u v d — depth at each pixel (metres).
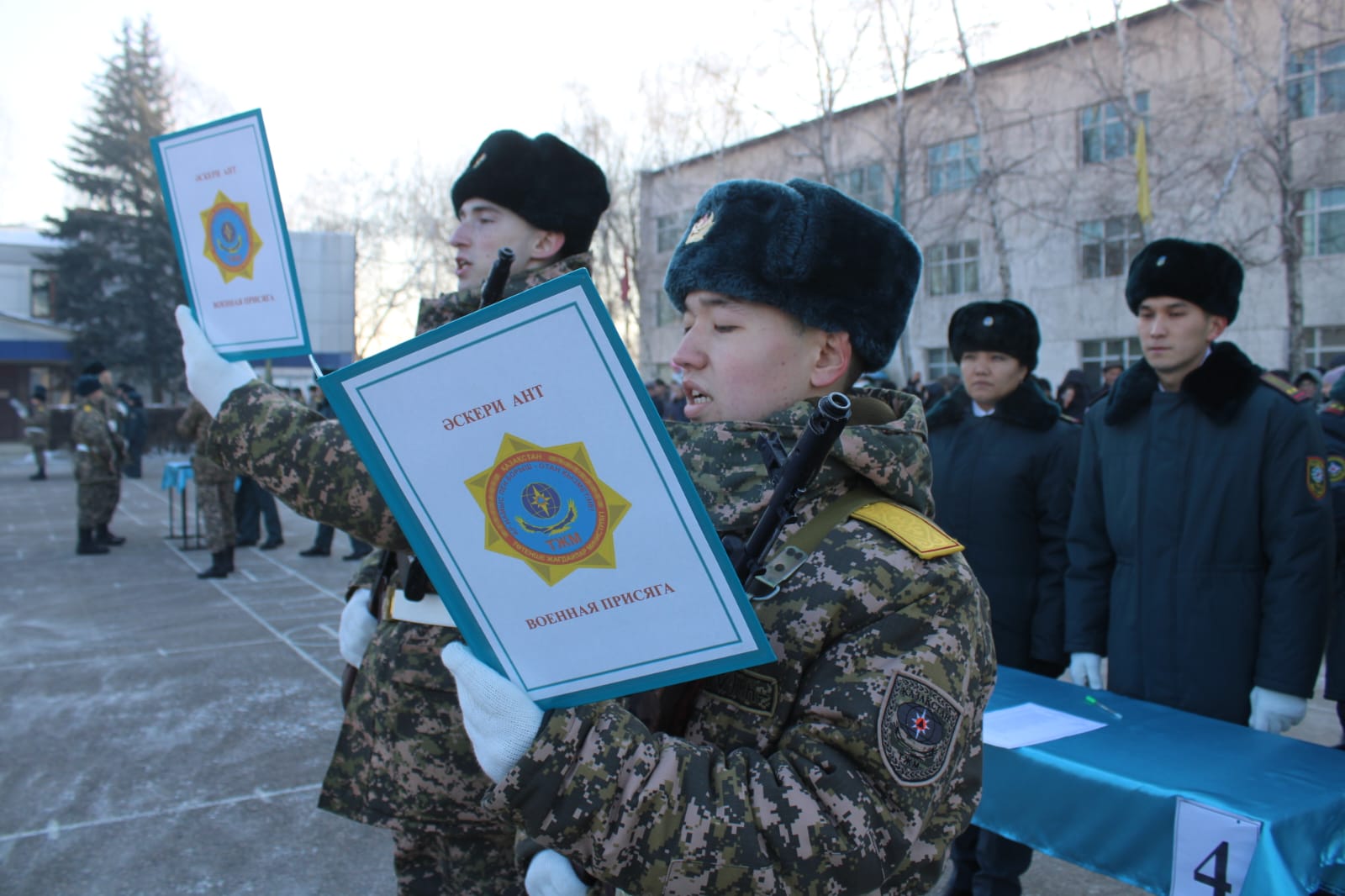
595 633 0.96
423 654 1.70
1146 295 2.51
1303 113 15.93
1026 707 2.26
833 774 0.94
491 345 0.90
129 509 12.98
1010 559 3.14
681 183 26.19
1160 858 1.69
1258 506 2.39
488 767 0.98
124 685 4.98
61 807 3.53
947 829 1.10
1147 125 17.09
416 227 36.69
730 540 1.09
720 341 1.21
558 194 2.04
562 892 1.12
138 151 33.72
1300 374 10.68
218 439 1.57
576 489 0.92
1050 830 1.88
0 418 33.53
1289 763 1.84
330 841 3.31
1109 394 2.80
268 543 9.56
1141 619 2.55
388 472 0.96
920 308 23.39
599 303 0.85
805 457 1.04
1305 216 17.42
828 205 1.18
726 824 0.92
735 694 1.07
